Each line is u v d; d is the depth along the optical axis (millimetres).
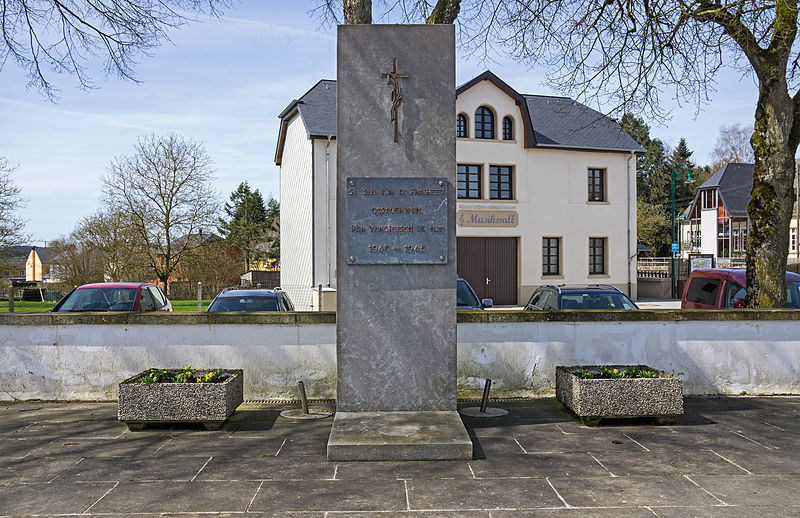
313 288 25719
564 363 8789
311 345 8562
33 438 6809
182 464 5953
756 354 8953
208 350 8516
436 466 5875
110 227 34250
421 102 7172
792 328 9000
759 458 6105
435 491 5266
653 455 6195
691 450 6355
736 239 60156
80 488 5352
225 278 38656
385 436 6234
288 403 8422
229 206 72438
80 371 8484
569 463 5957
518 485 5395
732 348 8930
